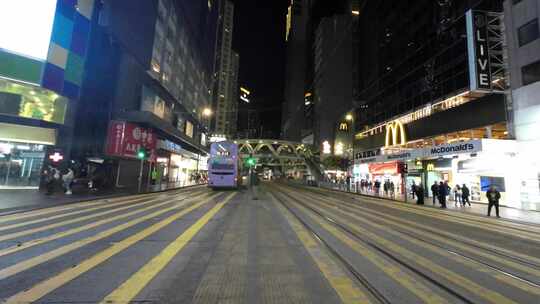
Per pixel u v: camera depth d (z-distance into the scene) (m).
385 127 44.44
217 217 11.24
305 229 9.16
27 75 17.59
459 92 28.53
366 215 13.67
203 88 61.34
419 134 33.81
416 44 37.28
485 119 24.39
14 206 11.57
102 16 24.55
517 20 21.14
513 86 21.14
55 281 4.29
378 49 48.16
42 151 19.88
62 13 19.66
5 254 5.61
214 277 4.64
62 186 18.83
